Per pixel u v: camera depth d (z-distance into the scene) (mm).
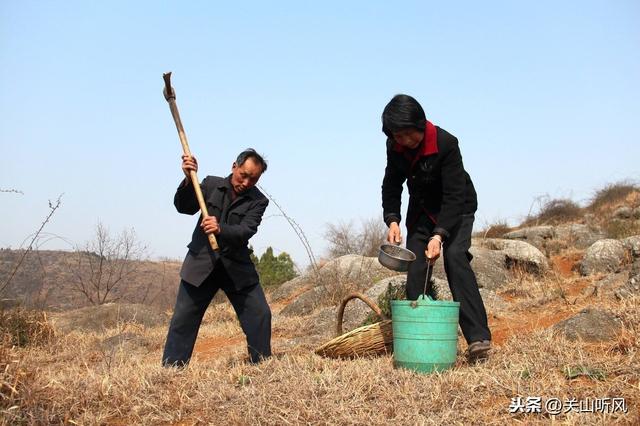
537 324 6457
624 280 7473
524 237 14461
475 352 4832
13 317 8453
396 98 4781
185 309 5211
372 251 18312
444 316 4500
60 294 13734
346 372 4391
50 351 7836
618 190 21422
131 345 8234
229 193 5332
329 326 8281
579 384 4160
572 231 14531
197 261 5164
